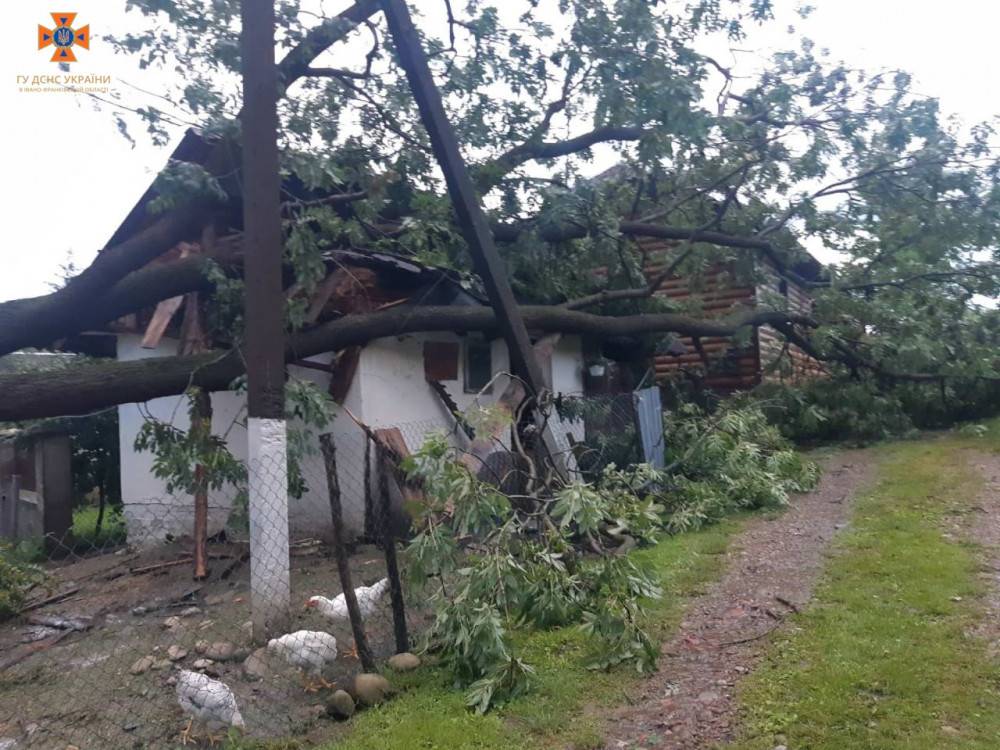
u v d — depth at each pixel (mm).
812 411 12500
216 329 8609
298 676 4660
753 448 9164
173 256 9242
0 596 6320
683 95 9391
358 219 8305
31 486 9992
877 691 4023
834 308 12359
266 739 4004
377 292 9141
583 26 9781
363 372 8523
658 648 4789
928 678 4086
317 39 8023
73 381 6602
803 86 11219
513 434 6906
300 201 7781
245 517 7418
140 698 4598
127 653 5324
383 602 5453
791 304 13578
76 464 11938
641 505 5898
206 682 4039
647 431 9469
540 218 9797
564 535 5625
